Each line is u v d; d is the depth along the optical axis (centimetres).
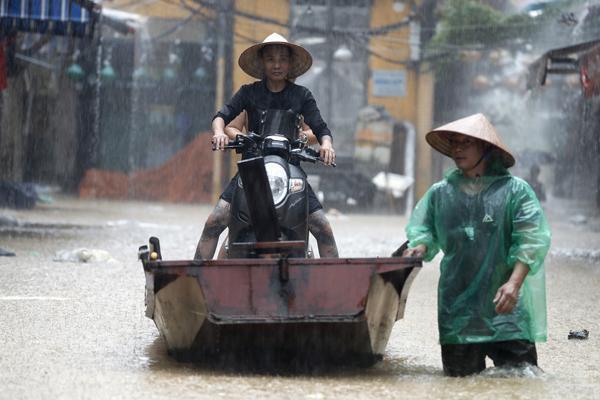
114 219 6372
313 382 1517
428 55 9069
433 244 1636
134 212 7519
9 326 2011
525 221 1544
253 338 1546
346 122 9419
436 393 1446
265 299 1505
